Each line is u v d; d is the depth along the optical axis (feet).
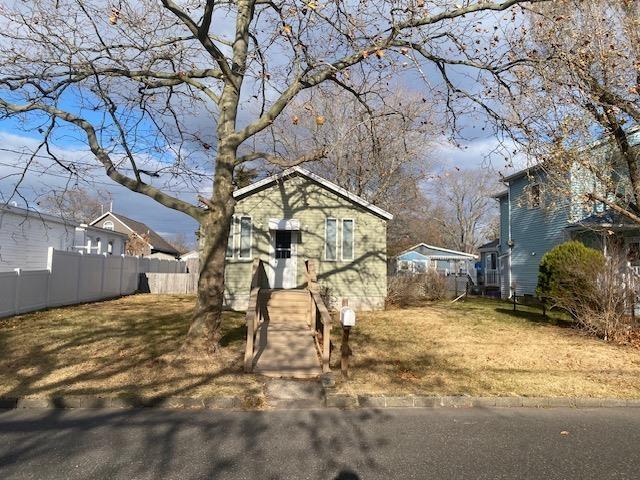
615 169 44.57
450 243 198.70
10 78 26.91
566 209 58.95
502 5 26.99
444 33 28.37
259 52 27.63
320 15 24.38
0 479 13.28
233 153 28.76
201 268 28.68
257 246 54.80
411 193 96.02
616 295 37.37
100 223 140.67
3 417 19.36
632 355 31.78
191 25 25.11
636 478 14.03
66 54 26.84
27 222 60.49
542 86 33.96
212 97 30.76
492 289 90.02
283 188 55.72
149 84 29.50
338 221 56.08
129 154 28.27
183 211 28.78
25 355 28.07
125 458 15.06
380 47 24.93
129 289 75.31
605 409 22.15
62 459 14.89
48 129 29.58
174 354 27.76
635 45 35.32
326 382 24.25
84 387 22.38
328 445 16.62
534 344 35.29
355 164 76.48
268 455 15.57
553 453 16.05
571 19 33.37
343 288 55.36
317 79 28.91
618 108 33.63
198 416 19.95
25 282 44.52
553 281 43.55
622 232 53.62
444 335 38.86
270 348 31.42
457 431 18.40
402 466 14.78
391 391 23.15
